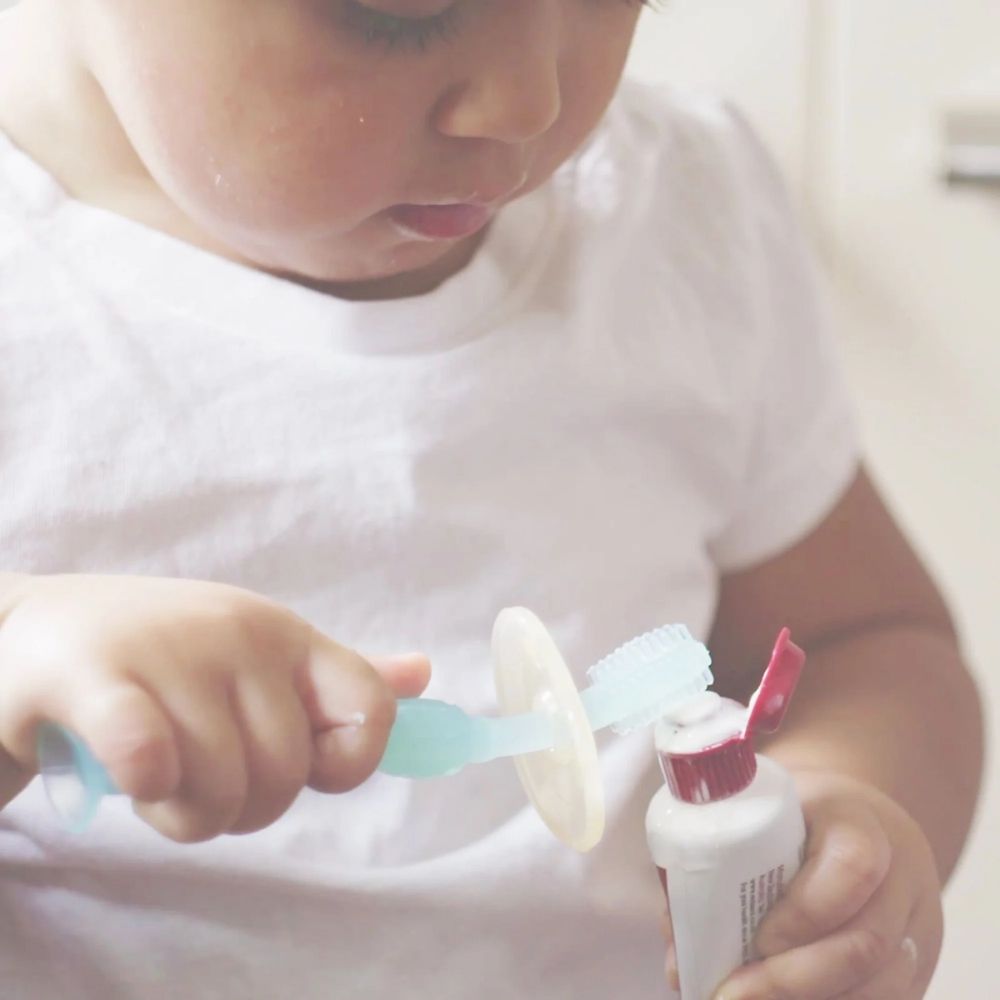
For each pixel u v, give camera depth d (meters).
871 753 0.73
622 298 0.74
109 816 0.63
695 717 0.51
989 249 1.01
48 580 0.46
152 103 0.53
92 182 0.67
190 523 0.65
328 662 0.43
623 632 0.71
